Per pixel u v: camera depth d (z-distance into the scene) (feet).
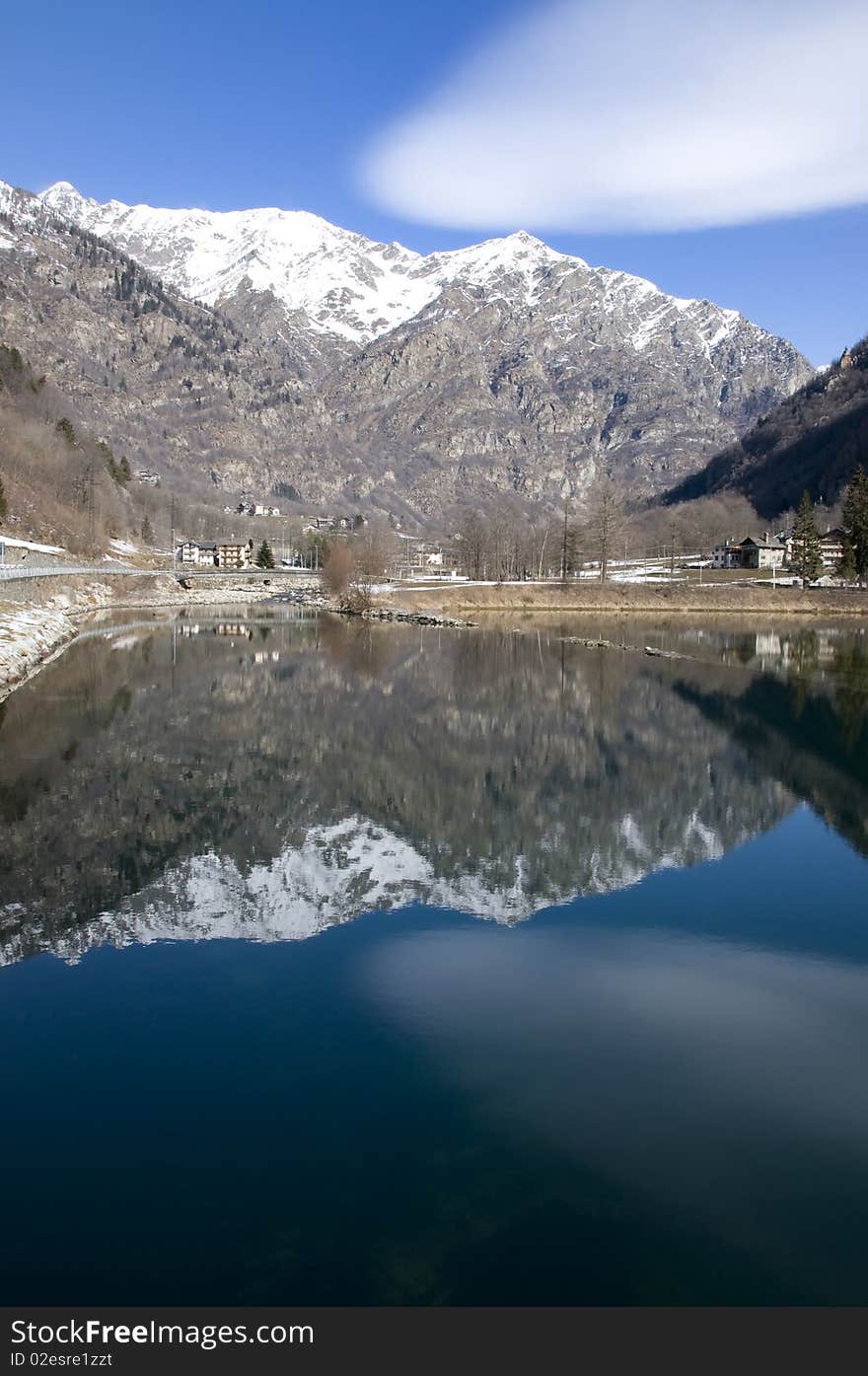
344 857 71.61
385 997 49.03
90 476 592.60
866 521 463.83
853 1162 36.50
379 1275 30.81
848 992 50.88
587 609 448.24
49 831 77.00
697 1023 47.11
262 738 118.52
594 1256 31.65
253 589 590.14
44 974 51.49
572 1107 39.68
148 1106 39.29
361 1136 37.50
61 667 189.98
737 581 530.68
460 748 114.42
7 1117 38.55
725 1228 32.89
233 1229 32.55
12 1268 30.94
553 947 56.03
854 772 103.96
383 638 283.59
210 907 61.21
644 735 124.77
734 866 71.82
